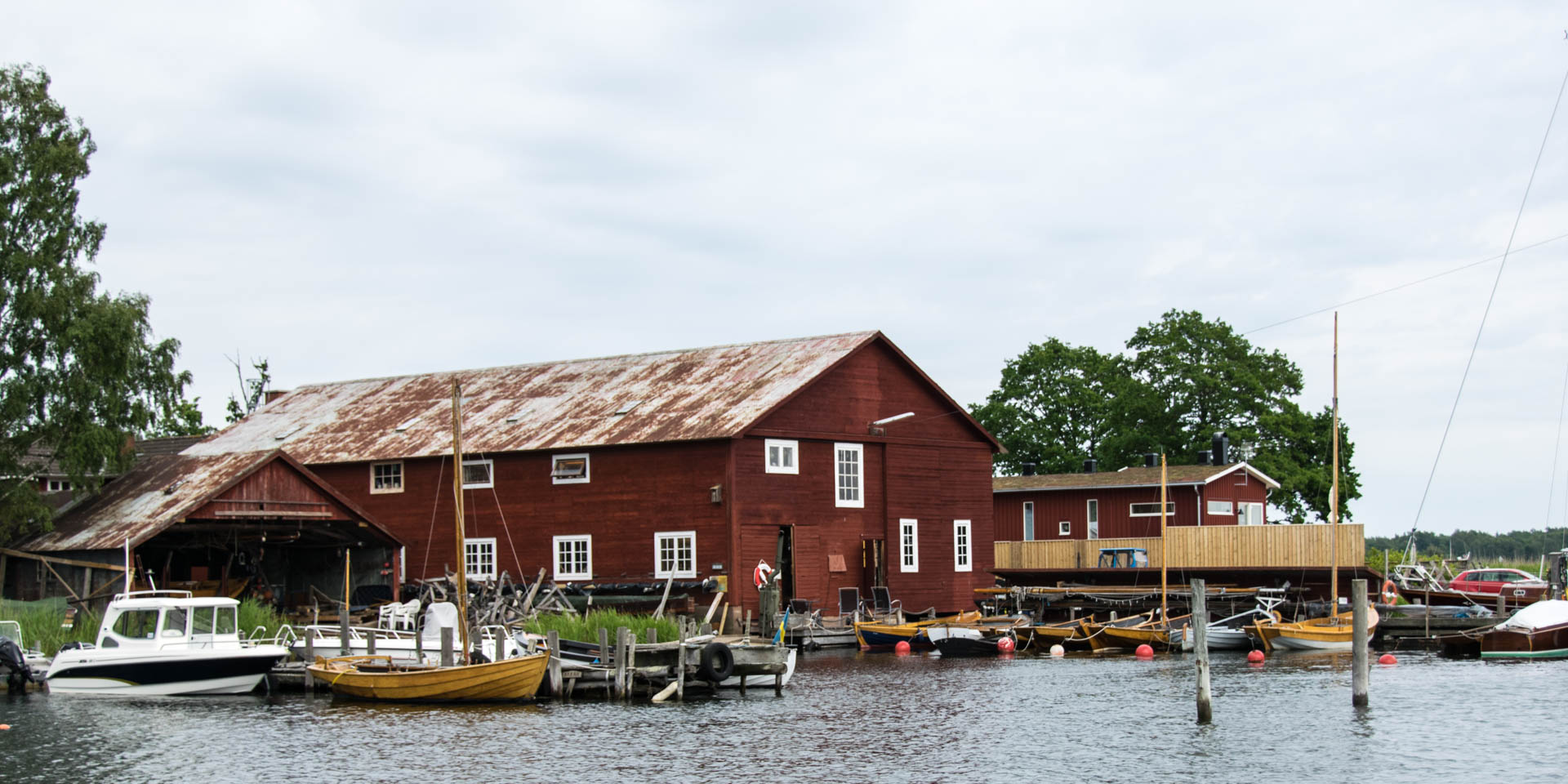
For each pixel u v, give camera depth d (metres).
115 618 35.53
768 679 36.31
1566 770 24.45
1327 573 54.16
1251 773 24.47
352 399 63.78
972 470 57.44
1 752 27.23
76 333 47.44
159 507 44.94
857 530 52.47
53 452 48.19
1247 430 76.25
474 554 53.44
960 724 29.88
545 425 54.03
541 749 27.20
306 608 49.34
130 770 25.47
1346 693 34.53
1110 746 27.09
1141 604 53.78
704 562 48.25
